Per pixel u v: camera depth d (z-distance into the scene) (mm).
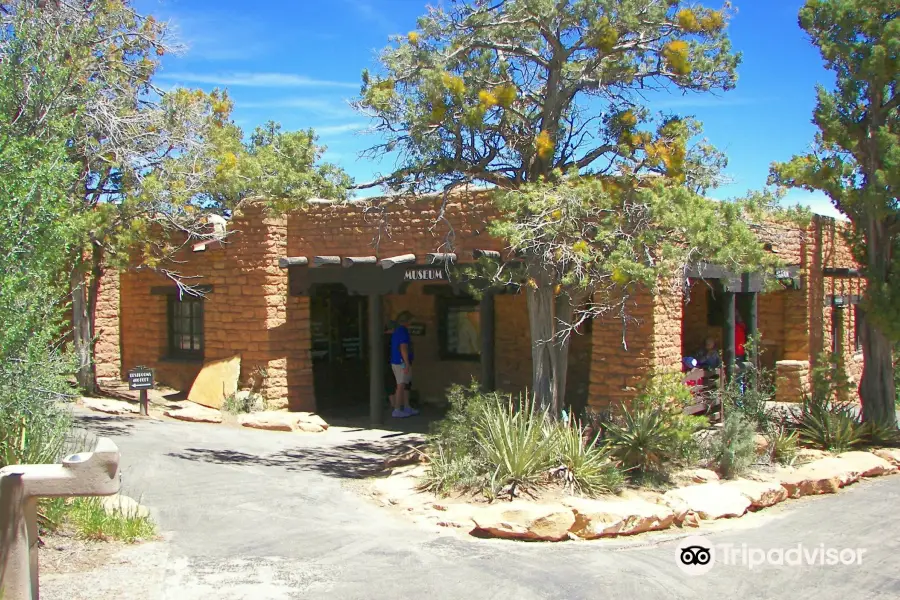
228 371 14688
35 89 8719
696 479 9641
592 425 10977
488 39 10031
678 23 9539
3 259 6578
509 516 7602
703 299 16750
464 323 15828
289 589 5855
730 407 11523
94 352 16938
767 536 7852
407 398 15070
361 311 17891
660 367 12031
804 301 16578
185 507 8219
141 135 12930
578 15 9484
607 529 7703
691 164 9906
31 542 4914
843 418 12148
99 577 5852
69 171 7320
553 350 10148
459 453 9336
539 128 10383
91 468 4895
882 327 12516
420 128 9742
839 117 12477
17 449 6680
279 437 12734
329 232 14344
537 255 9453
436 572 6391
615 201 9094
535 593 5996
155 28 13742
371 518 8078
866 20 12016
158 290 16453
